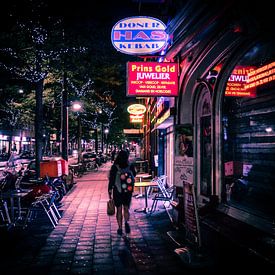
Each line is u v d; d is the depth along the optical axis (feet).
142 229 23.90
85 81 57.62
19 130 195.11
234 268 15.14
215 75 21.47
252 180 18.51
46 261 17.38
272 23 14.93
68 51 40.24
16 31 37.01
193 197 17.30
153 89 26.63
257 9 14.74
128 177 22.66
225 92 21.09
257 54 17.93
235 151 20.63
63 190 38.96
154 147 60.03
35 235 22.52
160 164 51.49
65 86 52.75
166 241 20.84
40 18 38.04
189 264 16.29
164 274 15.64
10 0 35.76
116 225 25.23
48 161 35.91
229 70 19.84
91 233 22.93
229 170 21.01
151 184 31.19
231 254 15.49
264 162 17.44
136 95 26.35
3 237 22.06
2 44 37.81
